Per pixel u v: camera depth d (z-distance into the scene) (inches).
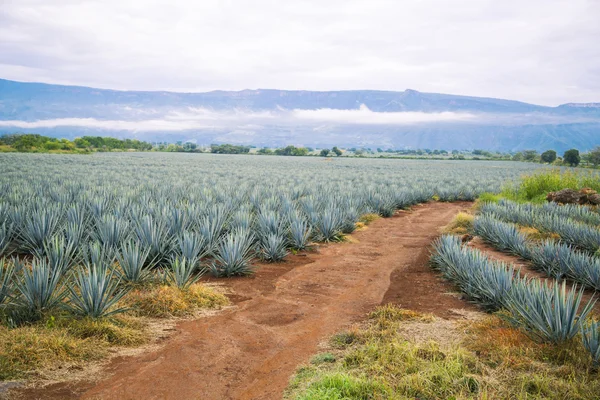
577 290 346.0
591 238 468.1
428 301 311.1
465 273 335.6
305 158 5324.8
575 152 3221.0
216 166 2583.7
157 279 314.0
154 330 245.1
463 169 3152.1
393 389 176.2
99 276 245.3
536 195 971.9
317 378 188.1
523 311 235.1
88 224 458.0
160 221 428.1
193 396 178.9
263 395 180.4
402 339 228.1
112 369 198.7
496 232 511.8
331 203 695.7
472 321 259.6
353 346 226.2
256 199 740.7
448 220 781.9
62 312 239.3
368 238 575.2
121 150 6112.2
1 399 164.9
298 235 486.0
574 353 198.4
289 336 244.7
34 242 394.0
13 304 235.5
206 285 337.7
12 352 193.3
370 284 357.1
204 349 223.9
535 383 175.6
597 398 163.9
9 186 759.1
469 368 192.7
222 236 469.1
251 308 292.0
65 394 174.6
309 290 337.1
